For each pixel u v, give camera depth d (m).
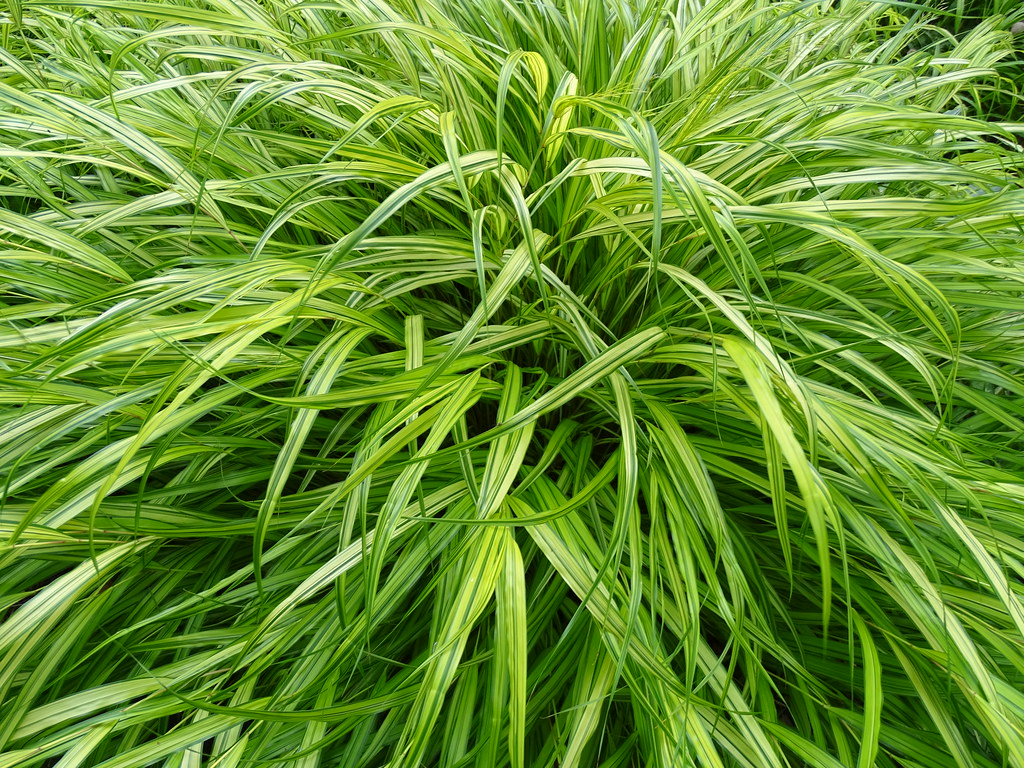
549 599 0.43
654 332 0.37
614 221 0.40
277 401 0.32
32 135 0.54
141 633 0.42
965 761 0.34
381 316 0.45
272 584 0.40
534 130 0.53
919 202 0.41
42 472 0.39
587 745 0.42
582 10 0.58
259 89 0.39
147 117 0.49
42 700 0.40
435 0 0.58
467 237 0.49
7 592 0.41
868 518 0.37
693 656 0.33
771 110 0.51
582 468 0.44
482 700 0.41
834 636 0.45
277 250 0.47
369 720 0.39
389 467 0.43
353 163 0.41
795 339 0.45
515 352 0.51
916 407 0.41
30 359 0.40
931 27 0.74
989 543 0.40
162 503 0.44
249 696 0.37
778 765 0.34
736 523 0.46
